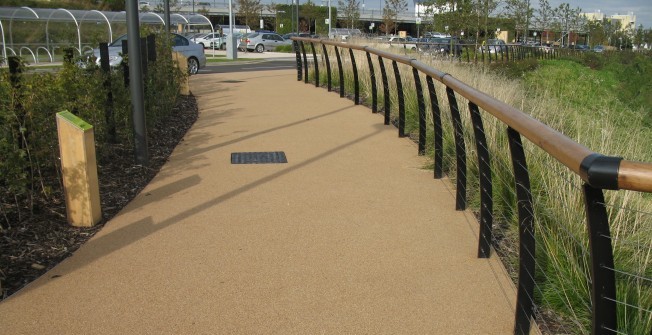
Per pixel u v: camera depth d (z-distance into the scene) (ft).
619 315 11.25
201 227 16.53
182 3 264.93
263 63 92.89
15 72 17.87
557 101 41.06
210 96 43.06
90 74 22.45
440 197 19.52
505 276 13.69
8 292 12.65
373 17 275.39
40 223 16.37
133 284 13.12
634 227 14.79
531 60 98.22
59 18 97.14
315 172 22.30
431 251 15.11
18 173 16.22
